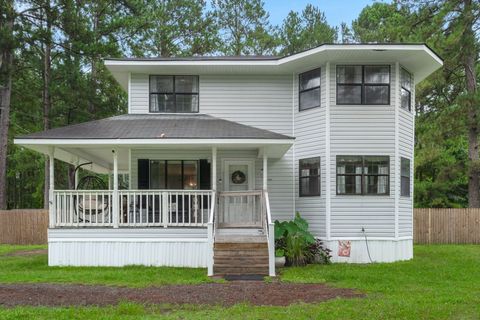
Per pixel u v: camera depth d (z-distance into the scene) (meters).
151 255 12.71
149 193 13.18
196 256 12.70
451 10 21.44
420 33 21.83
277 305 7.90
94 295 8.64
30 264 13.28
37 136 12.32
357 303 7.94
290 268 12.37
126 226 12.74
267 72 15.24
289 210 14.99
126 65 14.66
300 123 14.91
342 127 13.89
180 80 15.48
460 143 27.91
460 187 26.97
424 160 23.97
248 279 10.52
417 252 16.62
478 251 16.97
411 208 14.79
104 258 12.69
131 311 7.34
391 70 14.01
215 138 12.38
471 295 8.69
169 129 13.26
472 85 22.14
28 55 22.16
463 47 21.33
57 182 31.23
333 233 13.70
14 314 7.05
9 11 20.20
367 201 13.76
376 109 13.90
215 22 29.80
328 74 13.96
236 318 6.95
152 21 25.45
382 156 13.84
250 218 14.73
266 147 12.97
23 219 21.00
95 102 24.11
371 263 13.39
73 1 21.86
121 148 14.31
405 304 7.82
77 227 12.70
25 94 24.30
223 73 15.41
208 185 15.00
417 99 23.97
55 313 7.15
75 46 21.66
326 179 13.83
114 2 24.53
